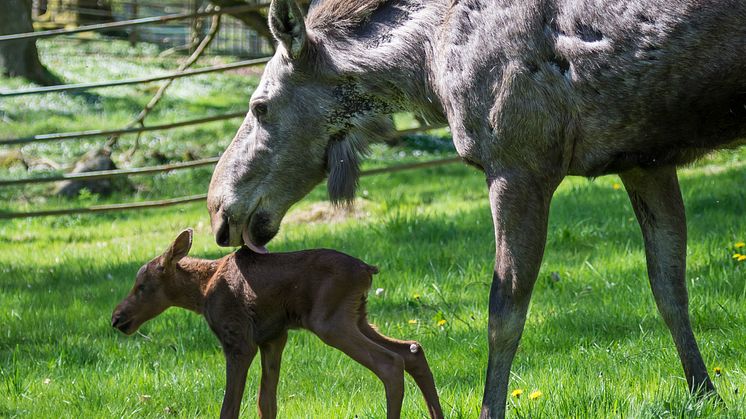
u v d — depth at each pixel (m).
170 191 27.50
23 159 29.77
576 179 22.11
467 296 13.02
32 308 14.38
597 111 7.18
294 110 8.40
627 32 6.93
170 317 13.22
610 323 11.08
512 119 7.30
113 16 53.72
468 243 16.17
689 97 6.92
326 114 8.35
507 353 7.48
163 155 30.78
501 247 7.45
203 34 52.91
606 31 7.01
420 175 27.08
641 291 12.09
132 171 21.41
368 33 8.21
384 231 17.91
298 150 8.47
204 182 28.39
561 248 15.09
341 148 8.45
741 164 21.61
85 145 32.28
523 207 7.38
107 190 27.53
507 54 7.29
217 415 9.10
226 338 8.03
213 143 32.72
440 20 7.86
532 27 7.23
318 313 7.75
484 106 7.39
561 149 7.35
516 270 7.38
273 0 8.06
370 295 13.38
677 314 8.15
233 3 26.86
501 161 7.42
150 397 9.66
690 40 6.76
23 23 40.69
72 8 52.69
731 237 13.96
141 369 10.76
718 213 15.82
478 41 7.40
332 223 20.59
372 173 21.94
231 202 8.58
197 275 8.32
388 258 15.49
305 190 8.66
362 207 21.69
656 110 7.05
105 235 22.55
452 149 31.56
